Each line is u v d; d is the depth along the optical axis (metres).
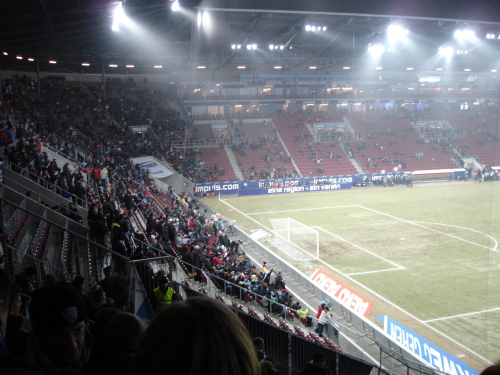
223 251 24.11
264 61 64.69
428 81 73.38
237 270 21.45
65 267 11.96
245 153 60.62
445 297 21.38
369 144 65.12
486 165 61.75
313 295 22.73
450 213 40.00
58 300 2.24
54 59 52.09
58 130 41.75
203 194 52.66
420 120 69.81
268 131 65.56
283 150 62.81
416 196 49.44
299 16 46.50
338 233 34.34
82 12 29.92
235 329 1.65
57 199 18.38
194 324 1.60
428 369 14.55
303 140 64.81
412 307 20.36
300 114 68.81
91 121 52.16
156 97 63.41
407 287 22.84
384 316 19.45
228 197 52.38
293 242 32.06
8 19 25.86
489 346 16.55
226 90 68.31
